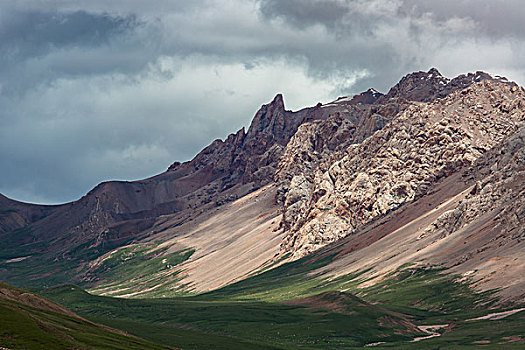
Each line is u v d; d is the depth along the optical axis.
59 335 172.00
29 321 173.12
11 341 158.00
